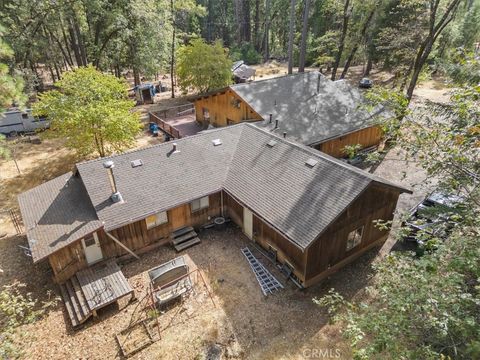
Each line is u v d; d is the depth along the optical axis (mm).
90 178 15680
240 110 25172
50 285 14156
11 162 24188
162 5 37312
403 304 6703
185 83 36188
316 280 14164
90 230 13820
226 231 17500
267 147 17875
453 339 6449
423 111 9539
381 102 11031
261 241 15891
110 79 22438
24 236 17016
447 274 7258
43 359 11273
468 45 36844
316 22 49969
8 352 8016
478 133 7953
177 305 13273
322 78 27594
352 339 7031
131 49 37719
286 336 11953
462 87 8516
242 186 16375
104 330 12312
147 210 14992
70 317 12453
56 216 14930
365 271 14789
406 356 6188
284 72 51875
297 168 15680
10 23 30125
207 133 19531
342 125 23312
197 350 11523
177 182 16516
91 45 37469
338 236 13719
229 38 69125
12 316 9023
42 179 22125
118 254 15305
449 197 8859
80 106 20547
